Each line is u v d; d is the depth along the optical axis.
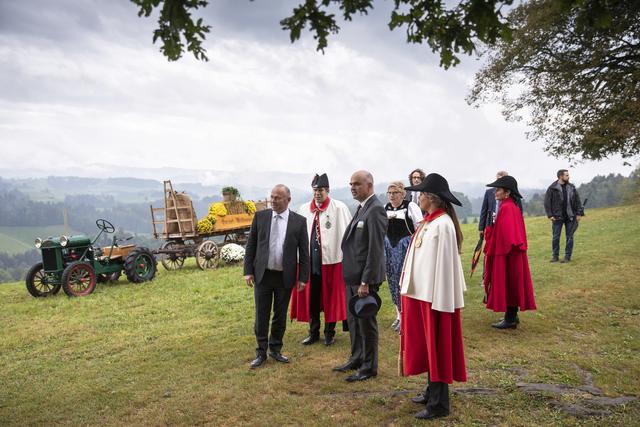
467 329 6.67
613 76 21.52
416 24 3.29
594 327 6.64
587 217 21.02
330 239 6.19
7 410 4.59
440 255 3.94
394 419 4.07
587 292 8.41
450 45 3.30
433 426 3.89
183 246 13.55
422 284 4.04
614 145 21.94
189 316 8.17
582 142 22.67
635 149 21.86
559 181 11.25
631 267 10.05
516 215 6.59
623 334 6.28
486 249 6.79
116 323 7.93
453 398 4.41
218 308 8.63
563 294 8.40
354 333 5.23
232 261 13.68
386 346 6.00
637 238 13.61
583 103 22.03
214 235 14.21
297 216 5.75
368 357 4.96
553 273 10.03
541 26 20.50
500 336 6.32
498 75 23.33
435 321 4.00
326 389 4.75
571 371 5.04
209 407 4.43
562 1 3.04
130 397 4.75
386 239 6.20
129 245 11.90
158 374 5.40
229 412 4.30
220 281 11.20
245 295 9.59
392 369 5.23
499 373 5.04
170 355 6.11
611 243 13.29
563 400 4.28
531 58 22.62
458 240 4.12
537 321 6.97
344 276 5.08
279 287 5.63
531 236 16.39
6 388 5.20
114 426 4.13
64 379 5.43
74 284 10.99
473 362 5.38
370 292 4.94
